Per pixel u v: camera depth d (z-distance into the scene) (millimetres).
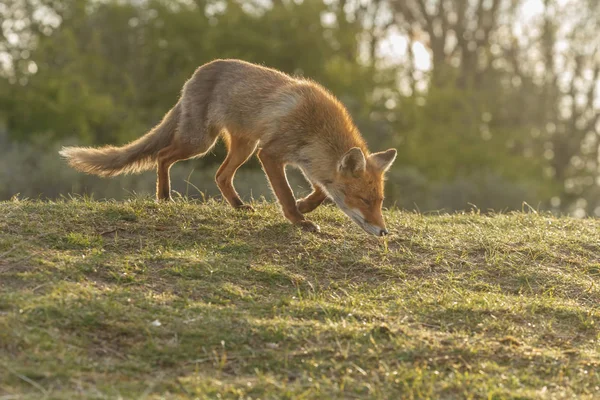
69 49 57031
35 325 8000
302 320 8875
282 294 9758
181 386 7371
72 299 8539
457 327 9125
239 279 9992
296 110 12016
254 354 8039
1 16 60000
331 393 7391
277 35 58219
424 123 61594
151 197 13367
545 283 10906
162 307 8766
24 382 7145
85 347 7883
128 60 60906
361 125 56344
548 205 65562
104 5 60969
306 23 58156
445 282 10633
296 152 12031
